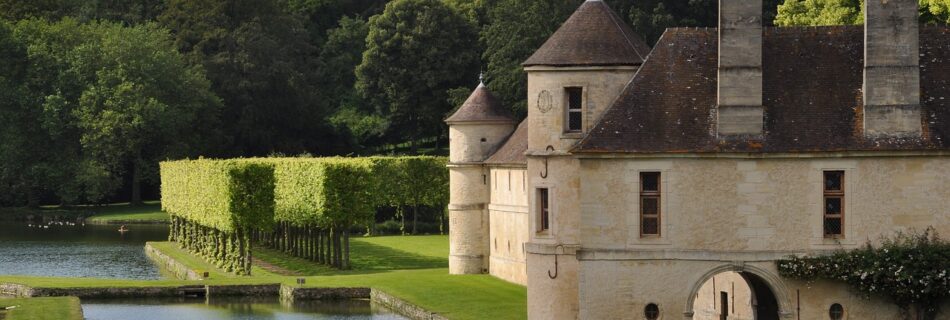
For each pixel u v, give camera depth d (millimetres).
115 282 102250
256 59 192250
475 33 193000
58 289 98250
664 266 64188
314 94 196125
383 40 192250
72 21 190500
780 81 65812
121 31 185625
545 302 71000
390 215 169375
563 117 70438
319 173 120562
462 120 106188
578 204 70062
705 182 63938
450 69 191125
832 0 118375
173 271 122125
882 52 63750
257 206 115438
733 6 64062
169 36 198625
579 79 69938
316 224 123812
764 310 68562
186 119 182250
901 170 63594
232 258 117312
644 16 163000
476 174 106375
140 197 195875
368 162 154000
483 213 106562
